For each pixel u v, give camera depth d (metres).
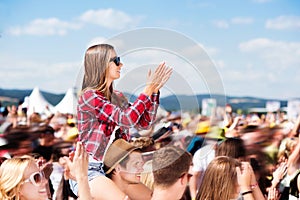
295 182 5.47
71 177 3.83
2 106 10.09
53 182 5.54
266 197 5.35
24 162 3.73
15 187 3.66
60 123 8.34
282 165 5.60
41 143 5.93
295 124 7.90
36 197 3.71
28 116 9.67
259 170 5.43
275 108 12.40
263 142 6.54
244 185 3.76
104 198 3.58
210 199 3.77
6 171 3.71
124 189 3.66
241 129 7.39
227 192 3.74
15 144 5.83
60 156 5.88
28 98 12.20
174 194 3.25
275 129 7.60
